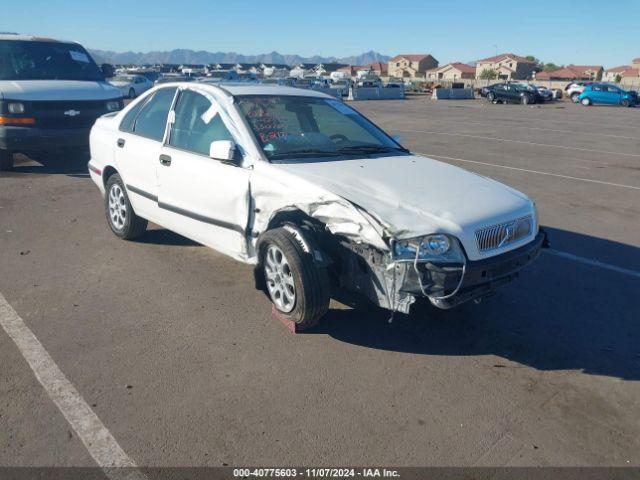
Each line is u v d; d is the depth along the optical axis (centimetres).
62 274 514
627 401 347
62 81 951
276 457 290
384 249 351
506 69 10788
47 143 891
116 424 310
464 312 461
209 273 524
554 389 357
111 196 602
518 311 467
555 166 1188
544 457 296
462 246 358
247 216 429
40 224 663
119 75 3331
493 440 307
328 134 498
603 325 446
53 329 412
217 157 433
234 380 355
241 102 472
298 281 387
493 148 1455
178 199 492
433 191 402
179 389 344
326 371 369
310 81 4294
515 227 393
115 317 434
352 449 297
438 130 1914
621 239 679
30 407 322
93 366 365
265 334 414
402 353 395
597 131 1966
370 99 4181
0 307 445
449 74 11181
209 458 288
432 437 309
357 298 477
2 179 891
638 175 1105
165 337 406
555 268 572
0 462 279
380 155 485
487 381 363
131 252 574
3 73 927
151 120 546
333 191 381
